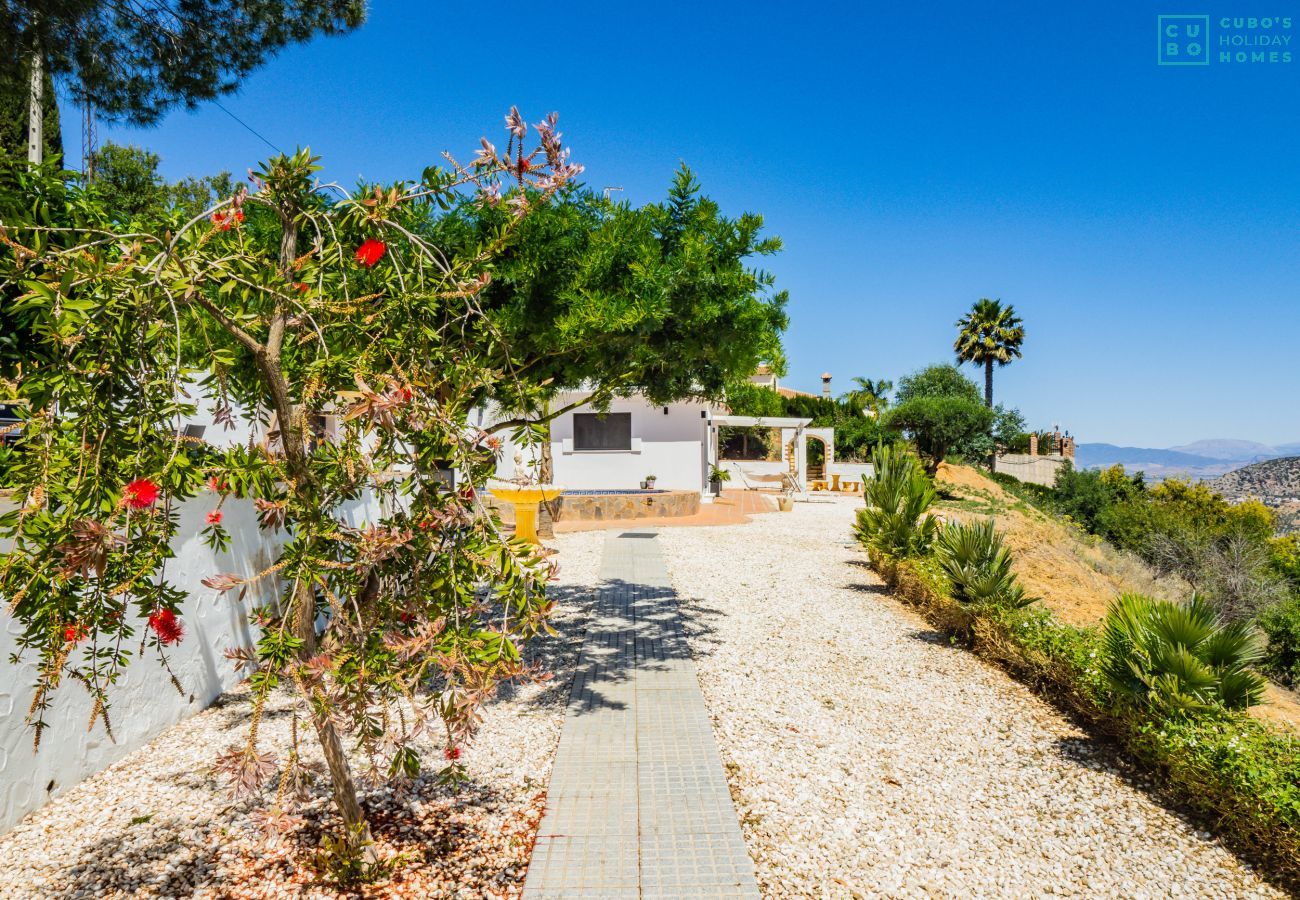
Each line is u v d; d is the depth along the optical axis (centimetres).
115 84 953
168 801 444
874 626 899
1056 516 2583
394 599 334
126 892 353
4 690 409
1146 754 514
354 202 354
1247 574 1847
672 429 2294
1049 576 1455
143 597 294
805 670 731
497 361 452
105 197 510
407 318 362
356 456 320
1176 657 513
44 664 274
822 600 1030
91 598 276
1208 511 2992
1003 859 414
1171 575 2045
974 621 791
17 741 417
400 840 404
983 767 529
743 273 647
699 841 410
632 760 512
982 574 807
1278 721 733
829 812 457
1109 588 1586
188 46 980
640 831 419
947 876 396
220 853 388
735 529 1761
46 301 247
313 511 321
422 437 328
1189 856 423
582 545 1486
